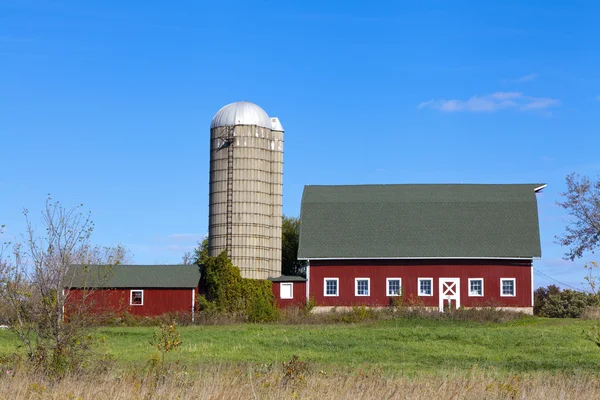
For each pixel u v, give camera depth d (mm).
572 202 68875
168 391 20375
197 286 63188
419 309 59750
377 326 53594
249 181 67375
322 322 58156
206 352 36406
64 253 25500
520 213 67000
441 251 63812
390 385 21422
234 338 42906
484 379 23047
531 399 20500
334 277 64188
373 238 65500
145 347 38188
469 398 20391
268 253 68250
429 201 68750
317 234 66125
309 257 64250
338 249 64750
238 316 60094
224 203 67438
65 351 23922
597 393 21516
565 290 64062
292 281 64438
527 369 31078
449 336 43500
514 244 64062
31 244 29375
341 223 67000
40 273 25031
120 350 36562
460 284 63156
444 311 60031
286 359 33719
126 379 22172
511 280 63062
